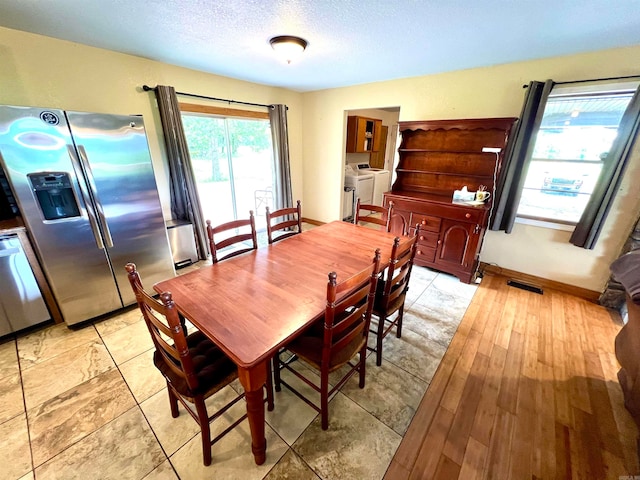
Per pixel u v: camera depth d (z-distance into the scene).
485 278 3.14
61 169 1.93
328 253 1.95
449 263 3.08
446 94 3.18
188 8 1.72
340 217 4.82
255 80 3.69
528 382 1.78
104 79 2.57
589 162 2.62
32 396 1.62
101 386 1.70
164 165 3.17
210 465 1.29
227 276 1.60
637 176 2.34
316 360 1.36
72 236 2.07
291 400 1.64
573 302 2.69
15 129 1.72
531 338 2.19
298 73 3.29
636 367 1.48
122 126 2.14
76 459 1.31
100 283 2.29
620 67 2.27
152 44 2.36
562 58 2.47
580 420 1.53
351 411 1.57
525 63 2.65
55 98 2.35
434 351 2.04
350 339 1.36
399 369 1.88
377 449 1.37
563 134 2.69
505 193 2.84
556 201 2.85
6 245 1.91
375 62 2.78
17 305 2.04
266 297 1.38
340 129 4.31
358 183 5.14
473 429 1.47
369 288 1.37
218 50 2.51
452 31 2.01
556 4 1.59
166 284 1.51
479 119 2.70
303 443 1.39
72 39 2.27
